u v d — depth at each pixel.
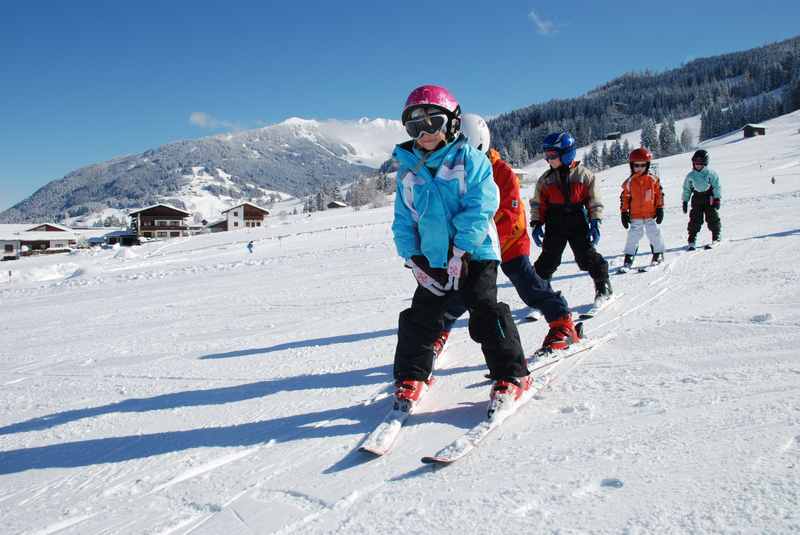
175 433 2.60
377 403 2.73
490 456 1.95
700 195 7.50
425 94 2.36
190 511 1.83
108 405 3.21
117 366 4.29
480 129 3.32
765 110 125.56
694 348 2.99
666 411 2.14
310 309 6.26
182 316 6.88
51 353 5.17
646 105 198.88
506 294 5.68
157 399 3.22
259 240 32.72
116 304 9.16
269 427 2.54
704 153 7.41
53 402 3.40
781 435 1.79
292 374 3.47
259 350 4.34
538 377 2.76
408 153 2.48
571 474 1.72
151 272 16.94
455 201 2.42
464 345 3.71
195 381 3.56
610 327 3.74
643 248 8.38
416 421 2.43
